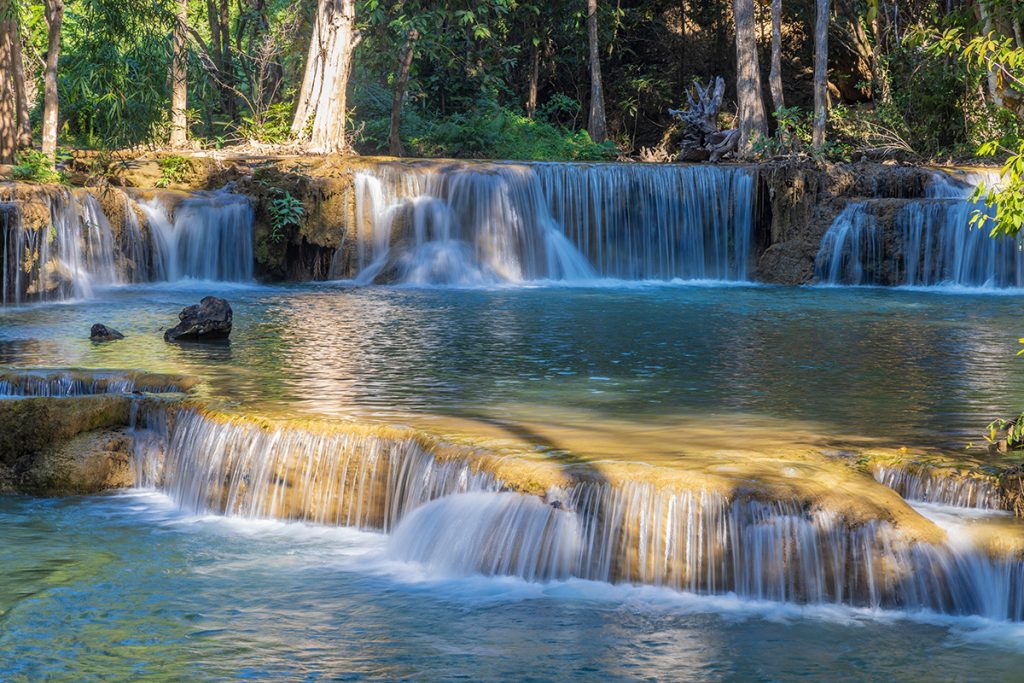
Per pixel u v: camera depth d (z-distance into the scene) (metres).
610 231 28.23
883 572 7.67
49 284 20.92
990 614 7.56
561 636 7.35
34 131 34.25
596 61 43.84
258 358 13.89
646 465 8.44
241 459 10.00
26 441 10.59
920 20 40.38
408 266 26.09
